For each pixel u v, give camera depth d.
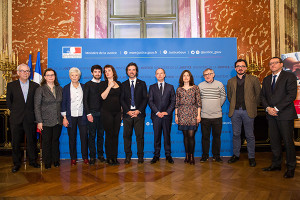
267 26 4.34
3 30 4.11
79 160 3.17
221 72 3.36
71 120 2.81
